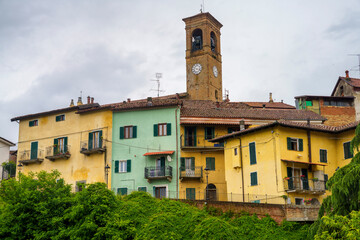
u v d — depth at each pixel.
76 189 56.84
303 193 44.62
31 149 61.78
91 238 32.66
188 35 87.12
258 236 36.88
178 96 74.31
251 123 55.44
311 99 65.62
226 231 31.95
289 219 37.75
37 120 62.53
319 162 47.34
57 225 33.69
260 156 46.41
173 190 52.50
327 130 47.84
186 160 53.53
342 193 27.52
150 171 53.19
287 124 45.19
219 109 57.78
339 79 70.56
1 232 33.03
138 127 55.50
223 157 53.94
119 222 33.03
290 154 45.62
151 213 36.91
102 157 56.09
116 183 54.53
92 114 58.25
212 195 52.78
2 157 65.06
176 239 32.38
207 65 84.38
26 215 33.72
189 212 37.12
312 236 28.48
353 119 65.62
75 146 58.53
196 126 54.75
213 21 88.31
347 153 47.81
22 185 35.81
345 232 23.69
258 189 45.97
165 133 54.50
